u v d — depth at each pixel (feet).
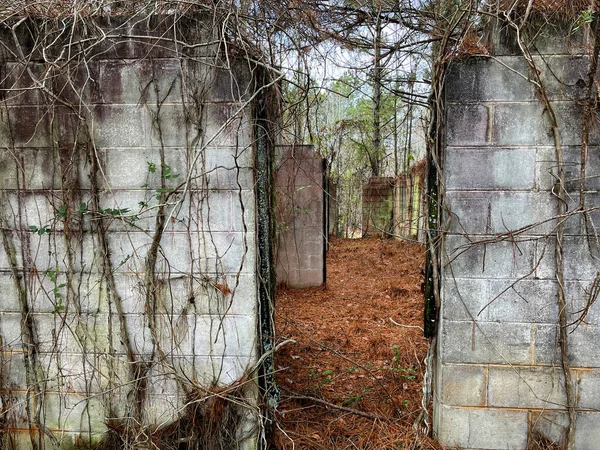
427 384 8.82
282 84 9.35
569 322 7.73
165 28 7.49
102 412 8.31
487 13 7.19
